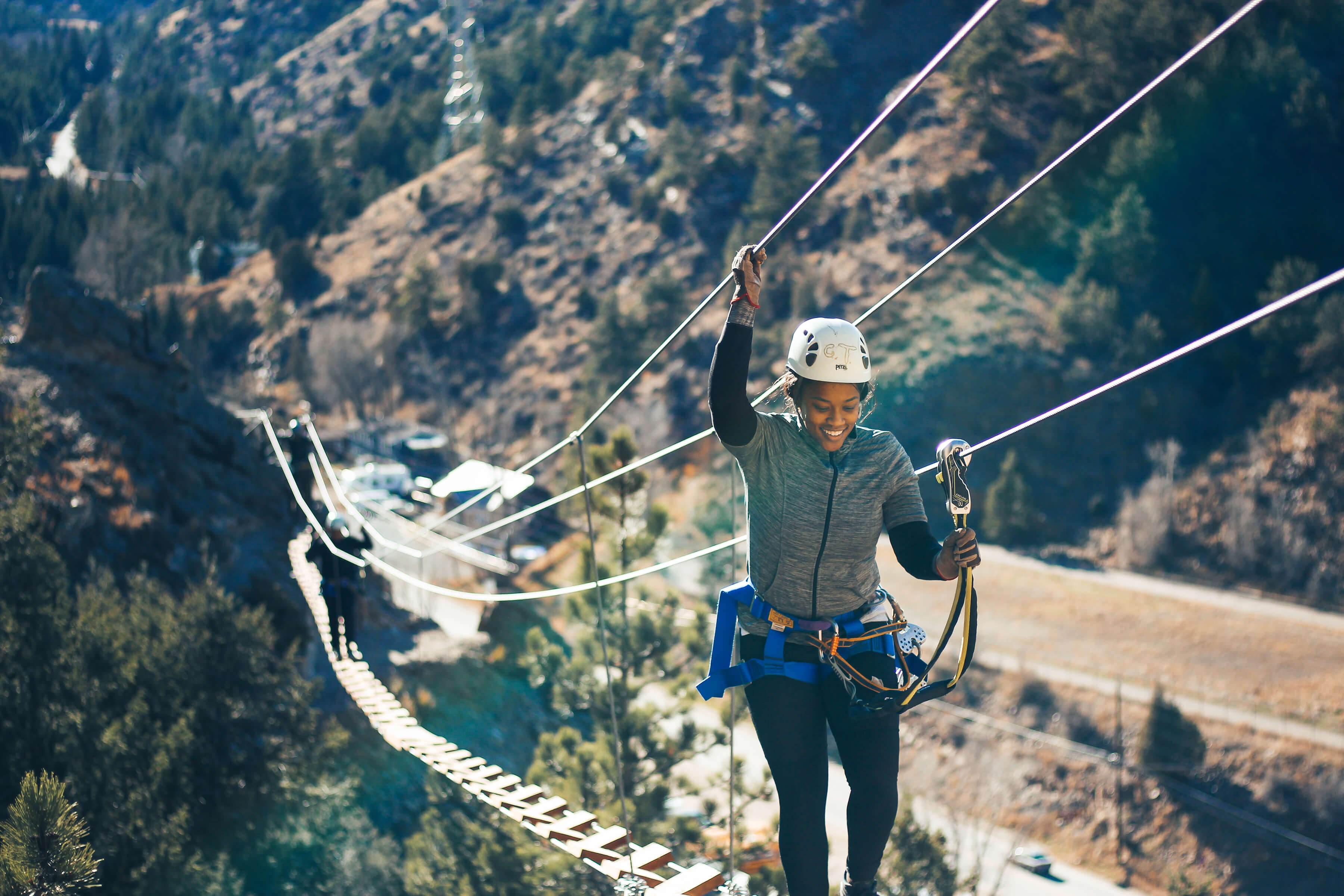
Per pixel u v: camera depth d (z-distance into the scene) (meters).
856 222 112.44
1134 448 75.19
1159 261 92.62
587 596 20.09
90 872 6.59
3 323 29.91
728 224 127.94
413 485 66.44
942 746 44.06
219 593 17.59
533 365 116.56
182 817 13.59
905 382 86.56
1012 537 68.44
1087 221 101.31
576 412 101.62
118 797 13.25
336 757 19.34
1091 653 49.34
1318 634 50.94
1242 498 66.38
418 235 145.12
